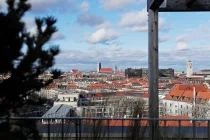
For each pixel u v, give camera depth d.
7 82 2.80
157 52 4.71
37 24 3.08
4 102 2.88
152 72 4.70
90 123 4.10
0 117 2.98
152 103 4.39
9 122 2.98
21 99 2.96
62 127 4.20
